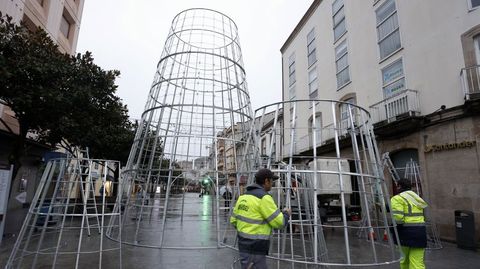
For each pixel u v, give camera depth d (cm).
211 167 958
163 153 811
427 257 786
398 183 542
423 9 1218
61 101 927
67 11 1930
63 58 1006
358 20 1653
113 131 1431
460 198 991
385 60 1426
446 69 1098
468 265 704
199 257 629
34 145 1461
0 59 814
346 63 1753
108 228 822
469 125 988
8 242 779
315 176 462
